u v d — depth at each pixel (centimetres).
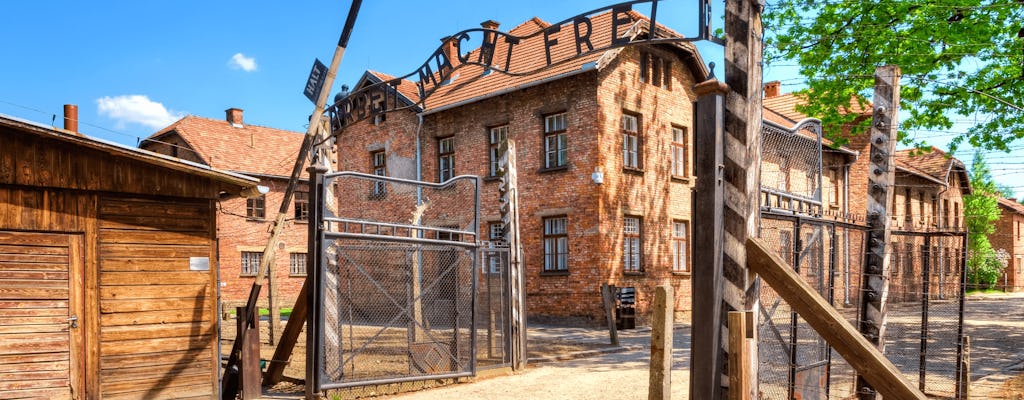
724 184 548
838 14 1577
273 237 948
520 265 1184
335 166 1070
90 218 836
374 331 1588
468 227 2284
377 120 2639
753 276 550
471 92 2316
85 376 825
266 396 944
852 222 782
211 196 916
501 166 1196
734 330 504
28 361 798
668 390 556
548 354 1346
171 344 881
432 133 2434
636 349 1468
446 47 862
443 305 1126
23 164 795
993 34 1434
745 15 548
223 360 1180
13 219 791
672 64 2272
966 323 2119
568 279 2022
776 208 663
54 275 815
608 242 1983
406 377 974
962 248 860
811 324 533
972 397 856
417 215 1413
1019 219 5116
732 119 548
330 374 920
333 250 984
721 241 542
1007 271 4838
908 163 3531
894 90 780
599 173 1962
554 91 2088
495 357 1205
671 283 2192
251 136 3622
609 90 2028
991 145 1527
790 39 1648
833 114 1683
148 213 875
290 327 995
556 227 2091
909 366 1118
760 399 632
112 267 848
